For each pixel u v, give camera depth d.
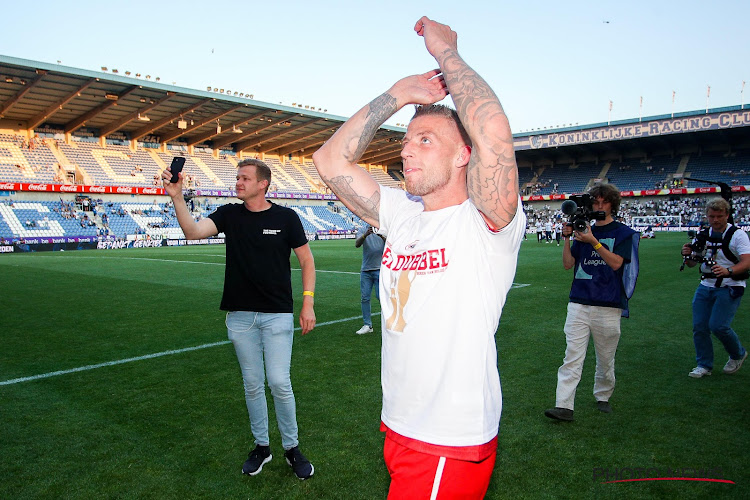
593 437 4.08
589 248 4.48
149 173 44.00
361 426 4.31
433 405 1.59
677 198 51.78
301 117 43.66
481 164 1.47
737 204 46.81
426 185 1.64
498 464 3.65
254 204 3.56
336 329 8.09
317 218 52.56
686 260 5.66
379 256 7.67
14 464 3.66
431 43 1.71
